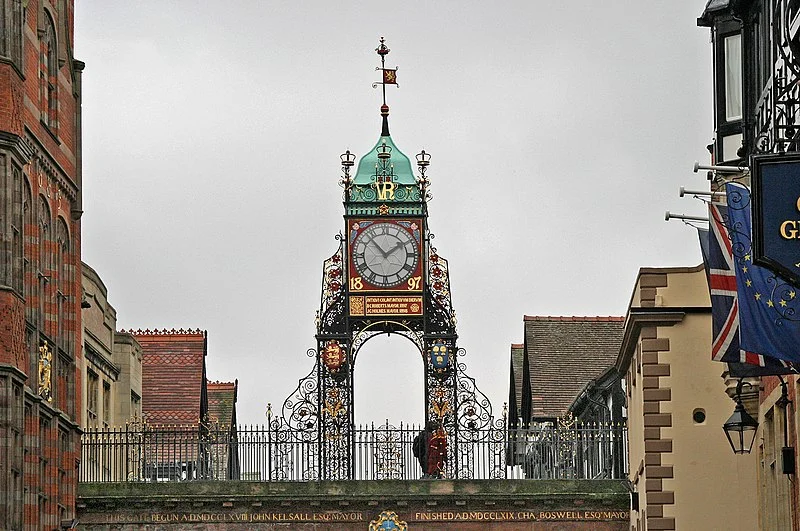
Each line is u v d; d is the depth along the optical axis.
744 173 42.34
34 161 48.00
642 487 50.34
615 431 57.19
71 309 52.28
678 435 48.78
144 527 55.47
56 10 50.91
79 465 54.97
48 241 49.94
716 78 44.34
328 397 58.53
